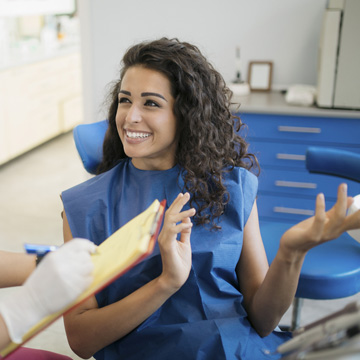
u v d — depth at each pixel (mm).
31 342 2129
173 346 1096
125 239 836
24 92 4496
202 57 1214
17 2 3258
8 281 1124
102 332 1075
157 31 3219
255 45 3164
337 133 2748
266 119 2801
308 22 3072
